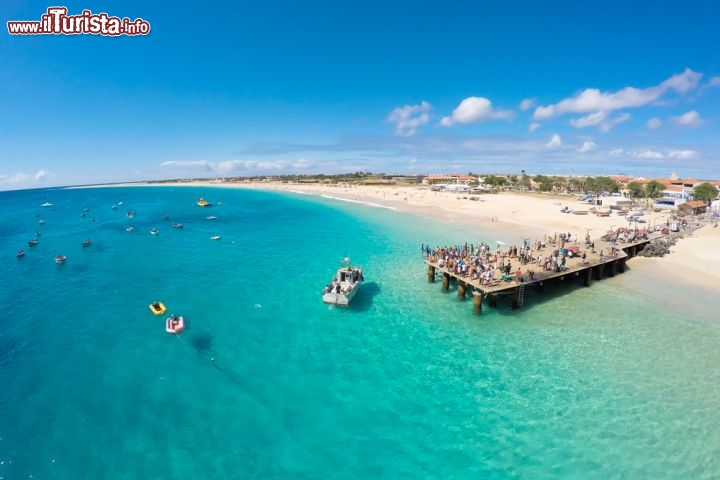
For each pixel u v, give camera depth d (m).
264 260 47.62
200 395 20.61
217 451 16.89
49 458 16.45
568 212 81.69
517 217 77.44
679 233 53.94
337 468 16.05
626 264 42.28
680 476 15.26
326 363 23.59
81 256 50.66
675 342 25.20
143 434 17.83
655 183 105.44
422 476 15.62
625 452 16.48
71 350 25.23
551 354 24.19
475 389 20.91
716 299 31.80
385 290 35.75
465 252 39.53
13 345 25.94
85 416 19.00
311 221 83.31
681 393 20.14
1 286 38.03
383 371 22.70
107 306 32.62
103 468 15.97
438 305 32.09
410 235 62.50
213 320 29.61
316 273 41.66
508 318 29.44
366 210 102.25
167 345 25.89
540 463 16.05
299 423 18.58
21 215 99.38
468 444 17.16
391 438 17.61
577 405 19.41
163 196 180.62
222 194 192.62
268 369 22.98
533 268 34.25
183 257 49.59
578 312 30.17
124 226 77.12
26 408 19.56
